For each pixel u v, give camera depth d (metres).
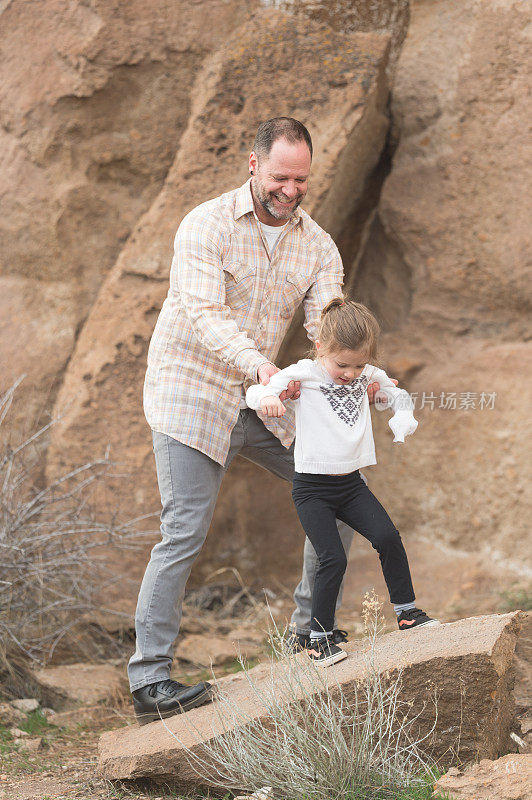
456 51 16.62
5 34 17.33
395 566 9.22
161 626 9.91
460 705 7.96
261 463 10.95
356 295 18.06
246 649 14.21
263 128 9.55
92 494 15.96
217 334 9.38
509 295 16.34
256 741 8.02
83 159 17.27
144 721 9.91
